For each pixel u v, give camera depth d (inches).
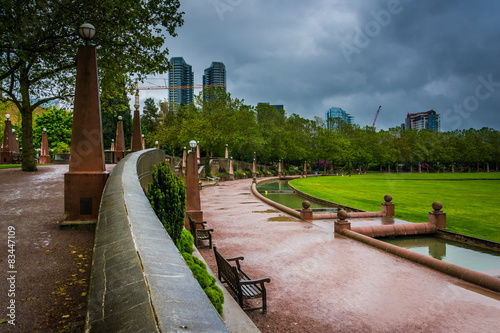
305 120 3415.4
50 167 766.5
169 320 40.9
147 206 126.3
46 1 422.0
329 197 1111.6
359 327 214.1
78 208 235.0
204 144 2121.1
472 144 3873.0
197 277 181.3
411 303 253.0
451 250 463.5
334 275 315.9
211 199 999.0
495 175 3184.1
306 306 245.8
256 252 397.7
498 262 405.7
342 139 3366.1
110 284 55.7
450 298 263.6
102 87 623.5
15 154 1022.4
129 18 473.1
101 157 244.8
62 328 100.8
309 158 3376.0
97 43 502.3
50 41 488.7
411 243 502.3
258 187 1696.6
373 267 342.3
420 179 2369.6
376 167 4490.7
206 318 43.9
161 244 77.8
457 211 775.7
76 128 243.0
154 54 539.8
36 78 608.1
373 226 523.8
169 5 522.0
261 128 2714.1
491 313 236.8
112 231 88.2
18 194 364.2
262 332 206.2
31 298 121.9
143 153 405.7
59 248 185.3
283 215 688.4
